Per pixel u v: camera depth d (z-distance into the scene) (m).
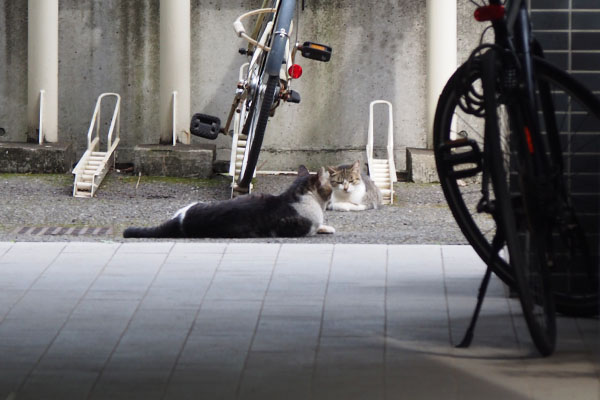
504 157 6.55
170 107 20.16
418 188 19.14
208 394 5.64
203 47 21.03
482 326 6.79
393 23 21.00
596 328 6.66
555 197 6.13
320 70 21.09
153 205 16.78
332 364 6.09
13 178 19.06
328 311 7.22
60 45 21.14
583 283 7.00
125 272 8.41
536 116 6.04
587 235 7.04
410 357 6.18
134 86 21.22
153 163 19.55
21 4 21.03
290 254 9.08
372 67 21.08
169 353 6.36
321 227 12.78
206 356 6.29
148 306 7.41
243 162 16.83
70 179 19.14
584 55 7.10
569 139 7.04
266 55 15.64
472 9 20.86
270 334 6.71
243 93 17.05
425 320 6.96
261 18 17.84
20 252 9.19
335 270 8.45
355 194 16.58
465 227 7.00
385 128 21.19
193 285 7.98
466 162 6.79
